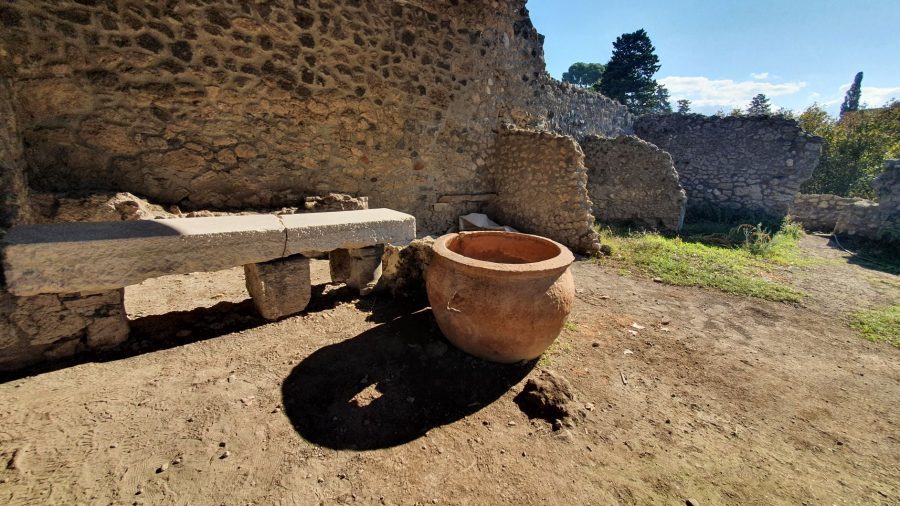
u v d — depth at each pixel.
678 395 2.10
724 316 3.23
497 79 5.68
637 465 1.59
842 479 1.58
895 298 3.79
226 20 3.38
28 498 1.21
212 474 1.37
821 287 4.08
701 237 6.45
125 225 2.13
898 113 11.14
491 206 6.00
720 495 1.46
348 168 4.40
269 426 1.63
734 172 8.46
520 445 1.66
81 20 2.81
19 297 1.78
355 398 1.86
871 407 2.09
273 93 3.74
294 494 1.33
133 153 3.15
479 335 2.06
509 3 5.55
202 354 2.09
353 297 2.93
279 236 2.38
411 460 1.53
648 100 21.62
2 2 2.52
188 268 2.11
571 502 1.39
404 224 2.98
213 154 3.53
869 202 7.18
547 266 2.02
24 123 2.70
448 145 5.26
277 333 2.37
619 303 3.40
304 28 3.80
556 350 2.47
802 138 7.69
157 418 1.60
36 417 1.52
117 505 1.23
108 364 1.92
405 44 4.54
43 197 2.68
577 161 5.04
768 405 2.06
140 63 3.07
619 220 7.00
